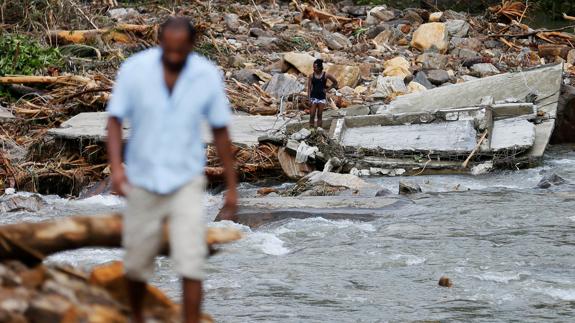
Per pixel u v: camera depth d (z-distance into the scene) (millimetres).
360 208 23641
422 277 17375
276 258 19109
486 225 21844
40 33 43188
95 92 35750
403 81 40781
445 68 45906
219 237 8070
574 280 16938
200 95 7375
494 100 34094
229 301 15953
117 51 42000
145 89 7309
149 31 44625
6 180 28688
